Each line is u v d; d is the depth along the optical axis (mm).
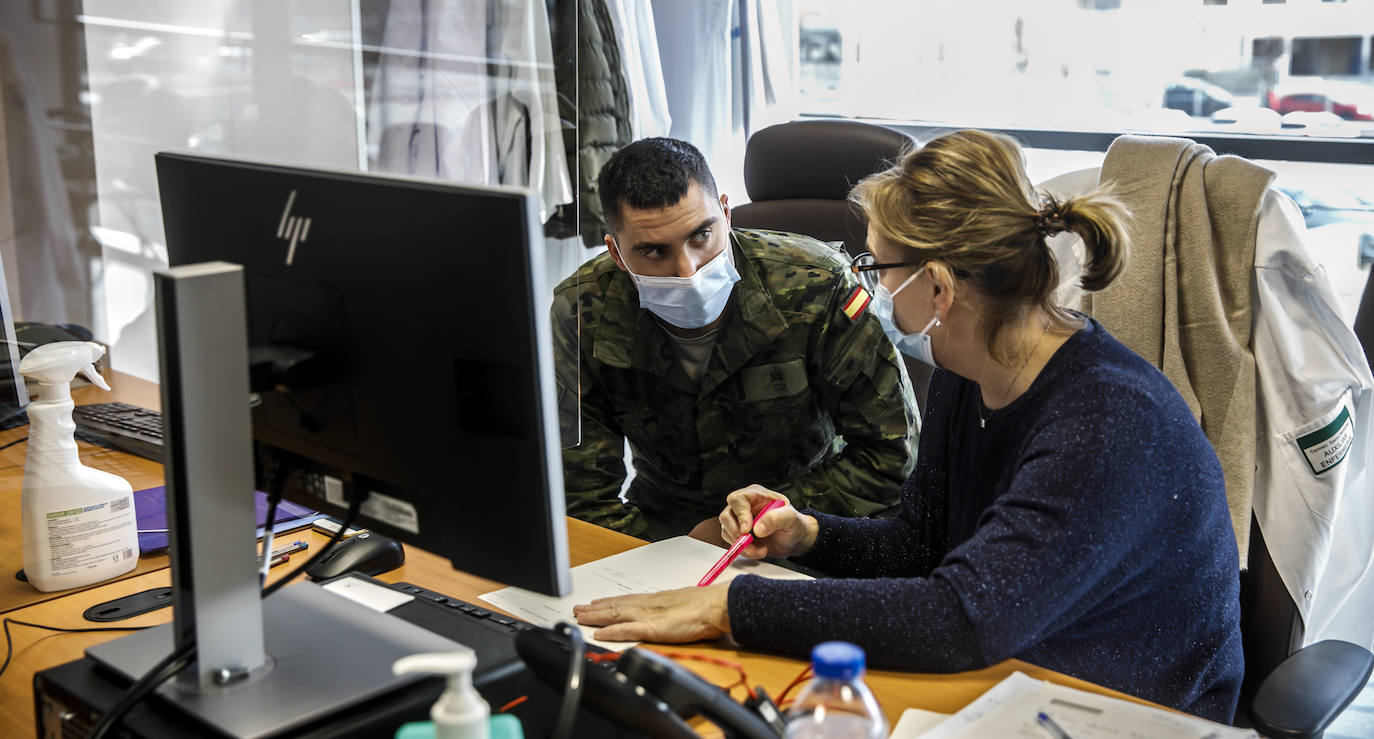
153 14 2045
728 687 989
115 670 852
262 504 1418
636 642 1075
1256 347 1438
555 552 798
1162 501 1049
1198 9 2643
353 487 916
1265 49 2594
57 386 1178
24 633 1098
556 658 780
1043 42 2848
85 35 1999
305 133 2170
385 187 803
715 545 1403
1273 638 1383
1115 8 2738
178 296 758
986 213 1066
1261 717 1034
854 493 1780
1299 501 1424
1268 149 2633
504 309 755
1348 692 1075
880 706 962
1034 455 1063
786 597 1044
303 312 890
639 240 1605
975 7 2916
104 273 2092
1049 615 1002
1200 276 1448
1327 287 1414
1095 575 1011
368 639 912
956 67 2986
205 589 809
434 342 802
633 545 1371
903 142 1933
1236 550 1183
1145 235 1483
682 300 1637
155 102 2086
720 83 2992
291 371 873
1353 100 2527
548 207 2062
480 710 652
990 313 1111
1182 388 1456
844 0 3104
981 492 1236
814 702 735
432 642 917
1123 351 1136
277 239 897
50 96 1990
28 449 1185
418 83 2102
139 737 787
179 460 785
